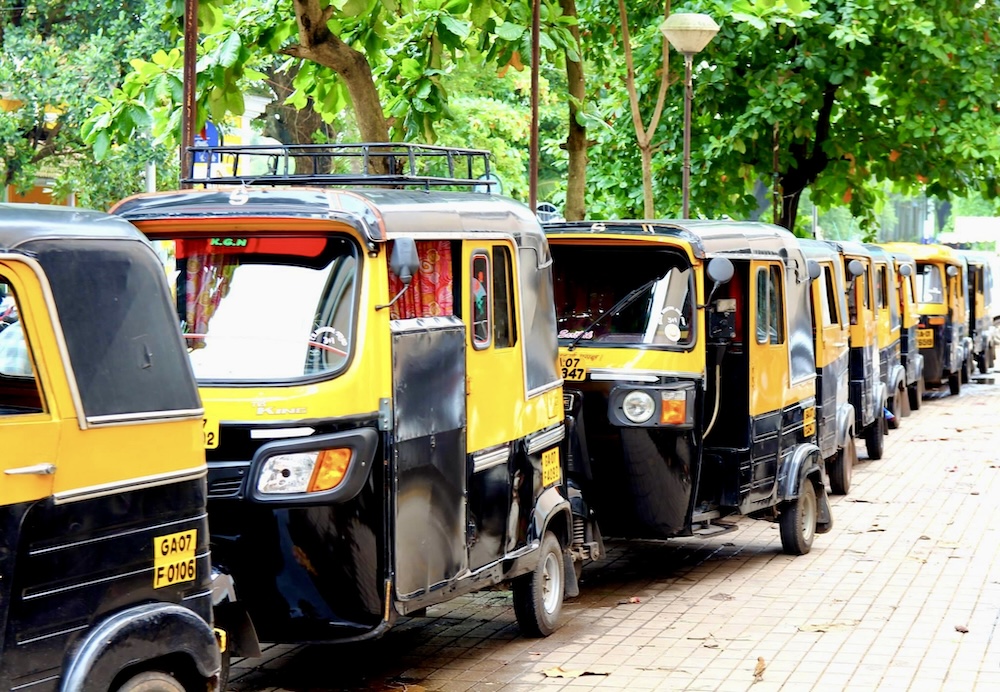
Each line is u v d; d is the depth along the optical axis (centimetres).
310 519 761
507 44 1411
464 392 867
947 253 2978
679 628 1023
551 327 1027
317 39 1278
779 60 2362
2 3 2247
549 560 1012
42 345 525
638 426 1118
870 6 2295
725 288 1212
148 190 2228
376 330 780
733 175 2444
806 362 1394
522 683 870
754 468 1229
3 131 2047
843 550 1348
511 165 3103
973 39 2411
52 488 523
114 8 2248
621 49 2320
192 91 1145
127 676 562
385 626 786
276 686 866
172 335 586
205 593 600
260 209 790
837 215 5359
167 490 577
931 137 2439
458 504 858
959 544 1370
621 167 2439
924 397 3094
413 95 1338
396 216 809
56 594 526
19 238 525
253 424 764
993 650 949
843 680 874
